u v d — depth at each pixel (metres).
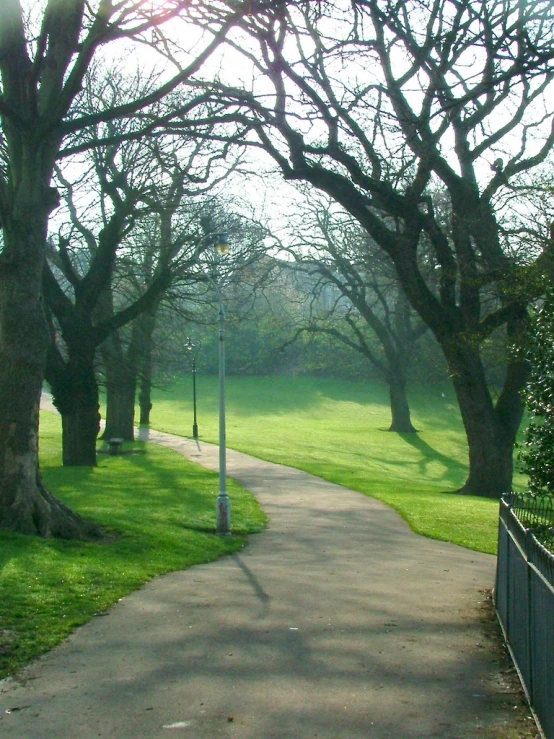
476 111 22.25
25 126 13.36
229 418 65.06
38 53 12.99
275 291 57.62
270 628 8.87
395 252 24.22
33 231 13.84
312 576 12.46
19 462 13.59
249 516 20.11
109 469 30.19
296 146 20.58
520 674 7.11
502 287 19.42
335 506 23.00
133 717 6.16
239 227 32.25
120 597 10.25
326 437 54.22
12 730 5.93
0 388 13.70
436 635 8.76
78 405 29.11
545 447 10.98
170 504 20.83
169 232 29.31
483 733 5.91
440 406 73.94
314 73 18.09
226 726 5.97
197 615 9.43
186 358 51.62
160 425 58.84
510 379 26.48
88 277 28.09
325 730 5.91
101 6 13.05
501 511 9.86
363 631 8.83
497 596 9.80
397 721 6.12
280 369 84.62
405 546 16.42
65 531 13.71
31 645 7.95
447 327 24.81
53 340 28.56
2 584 10.02
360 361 71.94
